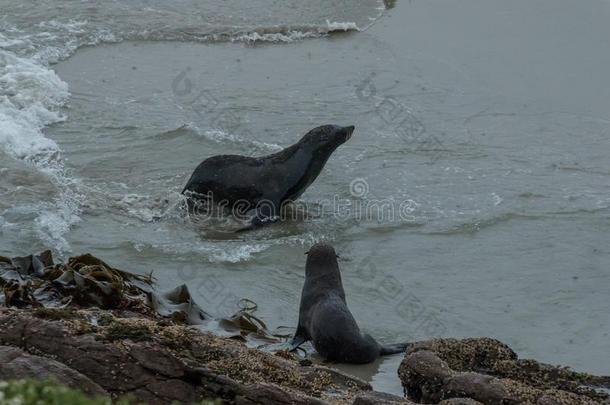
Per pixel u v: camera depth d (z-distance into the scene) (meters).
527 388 10.37
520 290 14.98
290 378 10.39
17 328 9.84
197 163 18.95
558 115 21.86
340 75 23.64
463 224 16.97
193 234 16.52
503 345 11.73
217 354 10.30
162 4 28.23
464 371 11.26
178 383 9.45
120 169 18.61
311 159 17.59
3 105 20.75
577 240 16.48
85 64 23.91
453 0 28.55
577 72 24.03
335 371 10.89
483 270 15.58
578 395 10.67
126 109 21.36
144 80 23.11
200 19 27.12
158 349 9.65
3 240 15.71
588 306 14.52
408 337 13.54
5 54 23.59
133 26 26.33
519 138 20.66
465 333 13.70
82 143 19.64
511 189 18.30
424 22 27.09
